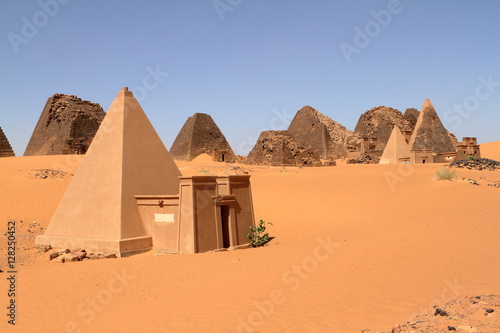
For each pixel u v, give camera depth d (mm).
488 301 7188
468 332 5812
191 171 59031
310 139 126062
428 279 9672
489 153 100312
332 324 7277
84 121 88250
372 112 140875
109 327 8969
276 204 33469
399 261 12102
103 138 21984
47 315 10055
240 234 20641
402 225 21281
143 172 21453
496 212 22422
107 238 19547
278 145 91625
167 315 9398
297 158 91938
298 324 7582
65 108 91125
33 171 46406
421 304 7762
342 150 126562
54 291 12258
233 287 11422
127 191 20359
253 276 12555
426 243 14711
